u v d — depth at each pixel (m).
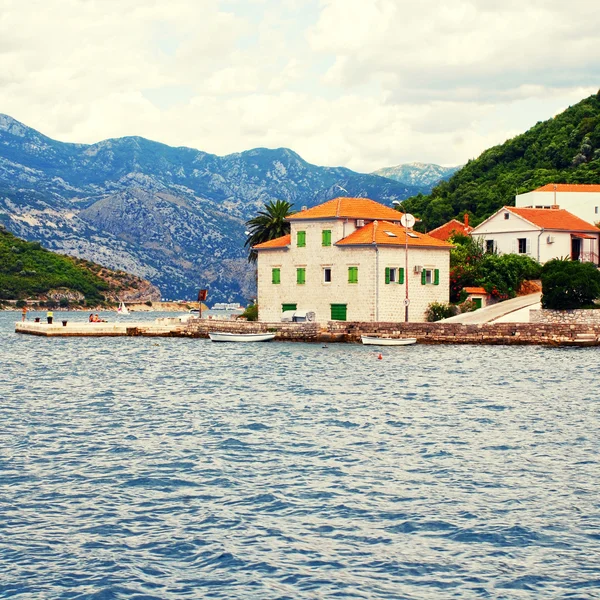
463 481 36.50
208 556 28.48
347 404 56.94
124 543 29.59
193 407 56.44
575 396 59.38
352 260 105.94
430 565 27.78
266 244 115.62
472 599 25.47
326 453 41.66
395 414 52.72
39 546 29.31
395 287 105.31
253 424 49.53
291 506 33.25
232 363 83.88
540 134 190.12
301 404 57.12
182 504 33.59
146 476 37.56
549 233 119.88
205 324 118.38
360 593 25.86
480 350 90.94
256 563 27.92
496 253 122.25
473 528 30.84
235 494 34.81
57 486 36.06
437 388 63.94
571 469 38.41
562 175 164.38
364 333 101.44
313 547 29.20
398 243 105.00
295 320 109.94
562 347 92.94
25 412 54.81
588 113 190.88
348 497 34.31
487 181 176.62
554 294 95.88
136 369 80.38
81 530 30.80
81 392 64.62
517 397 59.19
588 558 28.25
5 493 35.00
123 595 25.77
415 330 98.62
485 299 110.50
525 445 43.22
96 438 45.75
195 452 42.09
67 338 122.06
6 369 81.50
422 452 41.78
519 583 26.47
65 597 25.62
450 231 133.75
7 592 25.89
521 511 32.59
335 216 107.44
